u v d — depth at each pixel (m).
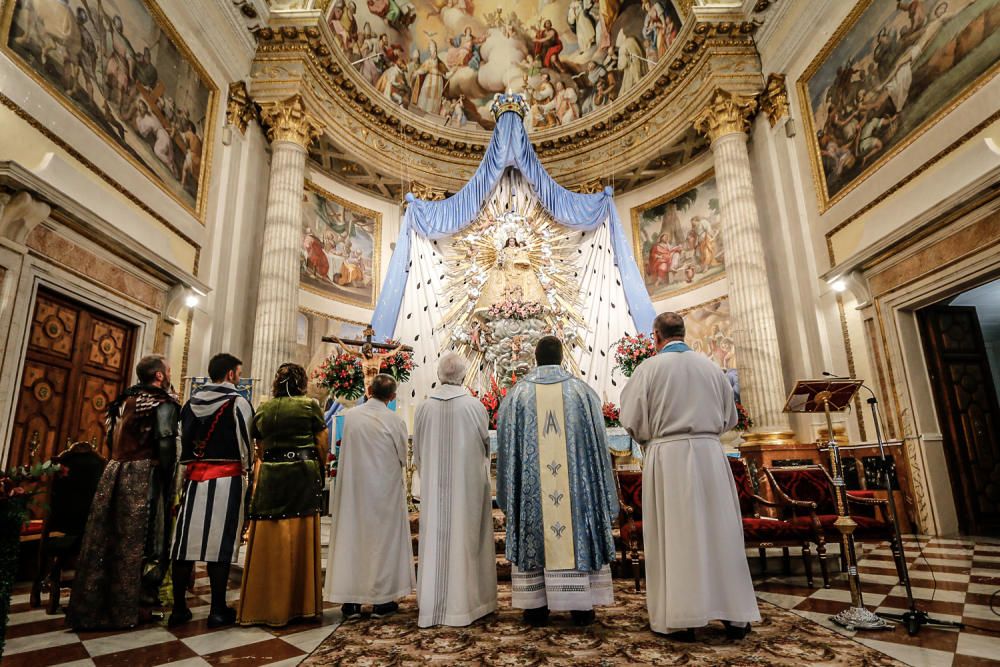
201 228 8.27
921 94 6.62
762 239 9.68
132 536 3.18
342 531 3.37
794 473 4.65
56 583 3.61
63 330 5.81
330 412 7.56
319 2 10.27
